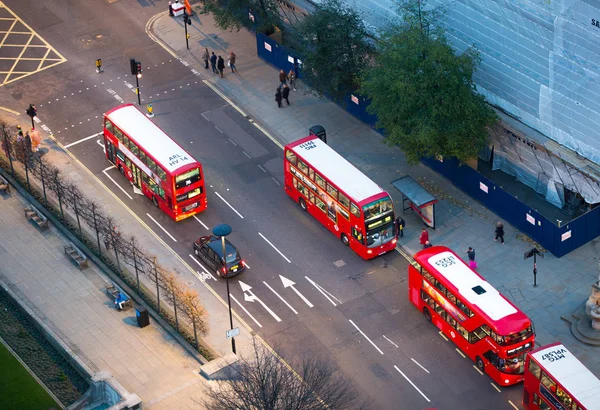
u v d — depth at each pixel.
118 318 81.19
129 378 75.81
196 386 74.81
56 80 107.12
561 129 85.31
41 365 77.00
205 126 101.06
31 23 115.00
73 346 78.31
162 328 80.38
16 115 102.62
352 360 77.94
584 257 85.06
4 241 88.50
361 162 96.00
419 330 80.19
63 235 89.12
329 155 89.12
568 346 77.94
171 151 90.31
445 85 86.06
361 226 84.44
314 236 89.00
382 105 88.56
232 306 82.75
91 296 83.12
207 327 79.56
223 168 96.31
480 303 75.44
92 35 113.31
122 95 105.12
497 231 86.44
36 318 80.25
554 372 70.31
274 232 89.50
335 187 86.00
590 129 82.69
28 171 96.12
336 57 96.38
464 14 88.94
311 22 96.94
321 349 78.81
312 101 103.62
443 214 90.31
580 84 81.38
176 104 103.88
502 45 86.75
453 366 77.31
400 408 74.38
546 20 81.38
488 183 88.94
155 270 80.12
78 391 74.88
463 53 87.88
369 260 86.38
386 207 84.81
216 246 84.94
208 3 108.31
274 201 92.69
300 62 103.38
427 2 92.00
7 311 81.88
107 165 96.94
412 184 89.00
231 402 67.69
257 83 106.25
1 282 83.38
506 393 75.12
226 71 107.88
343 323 81.00
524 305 81.31
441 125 87.06
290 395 68.81
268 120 101.62
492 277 83.94
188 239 89.12
